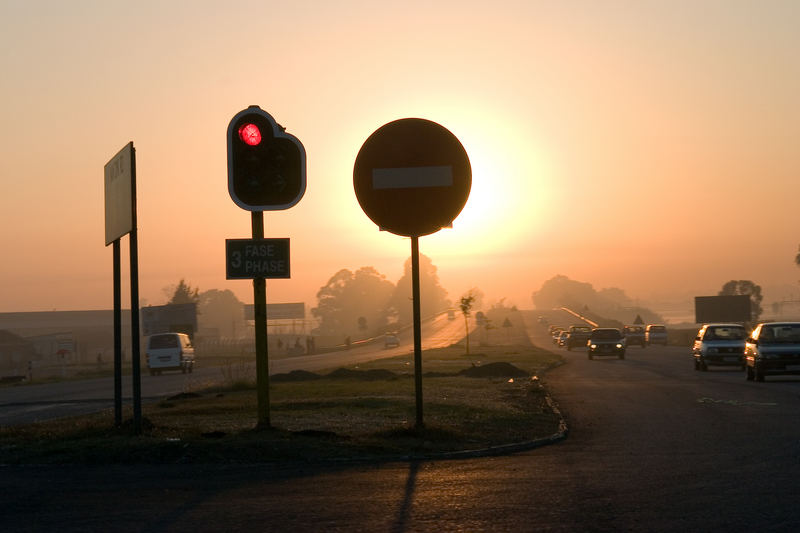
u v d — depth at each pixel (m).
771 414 17.70
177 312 91.50
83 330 193.50
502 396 22.66
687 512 7.87
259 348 13.74
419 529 7.24
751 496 8.62
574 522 7.48
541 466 10.91
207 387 30.72
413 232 13.74
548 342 108.50
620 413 18.70
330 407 19.44
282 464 11.12
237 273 13.53
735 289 183.75
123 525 7.54
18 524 7.64
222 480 9.89
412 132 13.74
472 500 8.52
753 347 29.83
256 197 13.47
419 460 11.56
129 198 14.16
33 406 27.81
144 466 11.09
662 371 38.50
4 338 144.88
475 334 142.38
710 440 13.55
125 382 44.25
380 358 62.75
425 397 21.94
